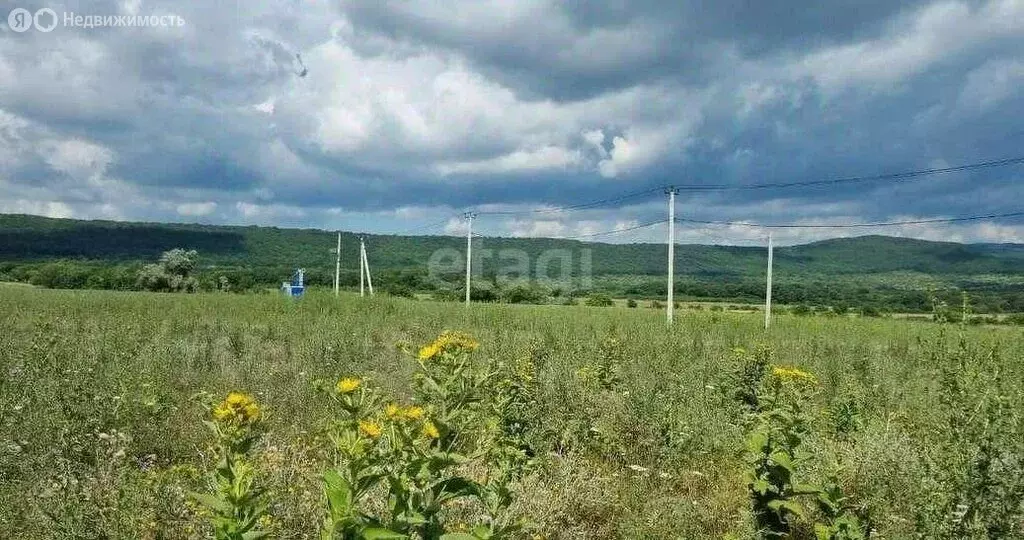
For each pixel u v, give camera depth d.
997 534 4.04
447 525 4.25
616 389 8.66
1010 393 4.64
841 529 4.63
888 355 12.96
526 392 6.70
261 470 4.45
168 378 8.77
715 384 8.95
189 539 3.98
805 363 11.30
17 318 16.61
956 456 4.25
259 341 14.23
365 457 3.12
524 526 4.24
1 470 5.09
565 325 16.31
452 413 3.48
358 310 22.98
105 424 5.98
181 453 6.12
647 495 5.53
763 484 4.72
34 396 6.52
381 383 9.06
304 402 7.64
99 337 11.54
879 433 6.20
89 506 4.10
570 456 6.00
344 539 3.02
